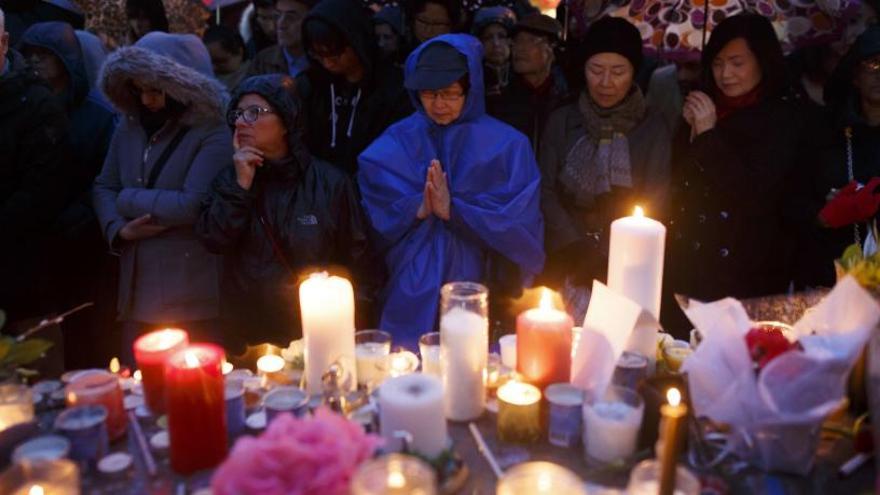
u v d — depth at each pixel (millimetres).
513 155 2309
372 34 2699
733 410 1178
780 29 2453
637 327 1438
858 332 1168
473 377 1368
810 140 2398
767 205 2396
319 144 2770
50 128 2412
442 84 2166
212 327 2482
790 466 1211
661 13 2527
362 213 2316
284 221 2188
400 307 2281
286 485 952
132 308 2428
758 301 1812
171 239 2381
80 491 1191
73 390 1312
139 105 2385
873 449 1226
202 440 1208
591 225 2480
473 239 2285
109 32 4012
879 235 1663
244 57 4117
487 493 1188
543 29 2689
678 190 2498
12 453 1280
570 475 1028
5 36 2324
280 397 1367
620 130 2439
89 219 2809
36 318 2510
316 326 1405
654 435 1265
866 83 2221
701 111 2391
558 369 1357
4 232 2365
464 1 3041
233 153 2379
